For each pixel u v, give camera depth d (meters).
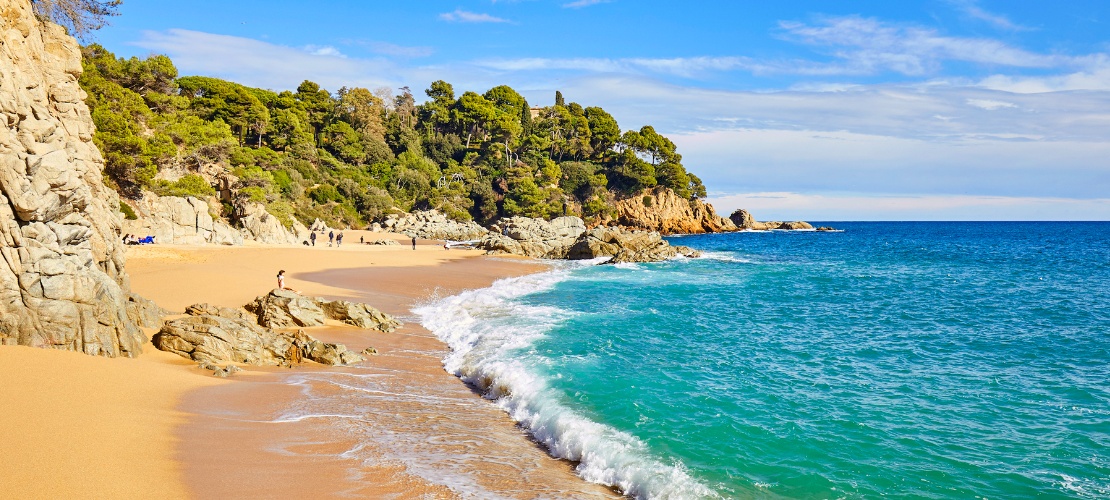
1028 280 51.28
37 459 11.38
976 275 55.56
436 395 18.09
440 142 154.25
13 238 16.95
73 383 15.46
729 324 30.23
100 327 18.20
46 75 21.52
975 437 14.80
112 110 68.31
